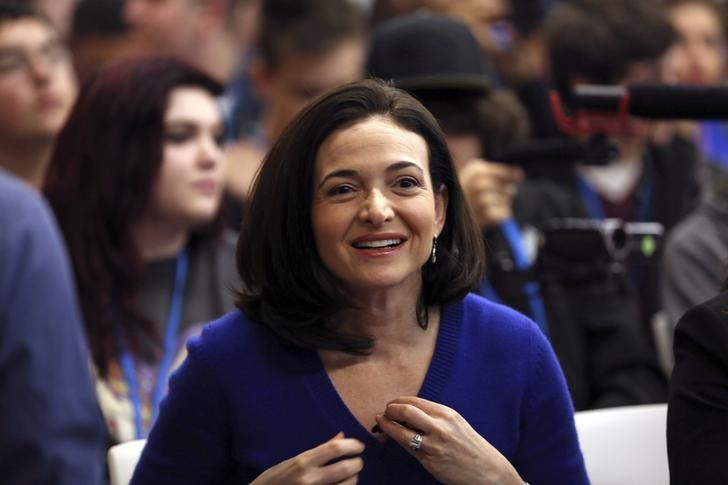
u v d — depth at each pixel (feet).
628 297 31.35
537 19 48.26
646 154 40.01
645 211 39.63
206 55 48.08
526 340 20.72
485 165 30.66
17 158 36.47
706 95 24.75
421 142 19.76
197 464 20.35
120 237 30.94
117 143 31.12
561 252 30.55
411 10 45.03
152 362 30.48
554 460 20.85
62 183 31.37
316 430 19.88
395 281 19.22
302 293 19.90
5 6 36.22
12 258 20.74
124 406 29.71
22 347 20.43
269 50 41.27
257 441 19.97
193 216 31.30
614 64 38.63
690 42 49.93
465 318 20.63
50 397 20.39
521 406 20.62
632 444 24.03
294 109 41.22
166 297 31.42
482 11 45.09
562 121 25.99
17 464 20.15
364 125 19.47
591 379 30.83
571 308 30.53
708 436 20.07
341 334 20.03
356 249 19.25
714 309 20.67
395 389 20.17
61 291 21.04
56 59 36.19
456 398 20.21
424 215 19.27
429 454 19.16
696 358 20.57
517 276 30.53
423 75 32.65
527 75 44.45
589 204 38.96
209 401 20.15
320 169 19.48
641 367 30.81
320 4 41.14
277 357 20.17
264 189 19.97
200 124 31.48
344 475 19.03
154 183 31.01
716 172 42.04
